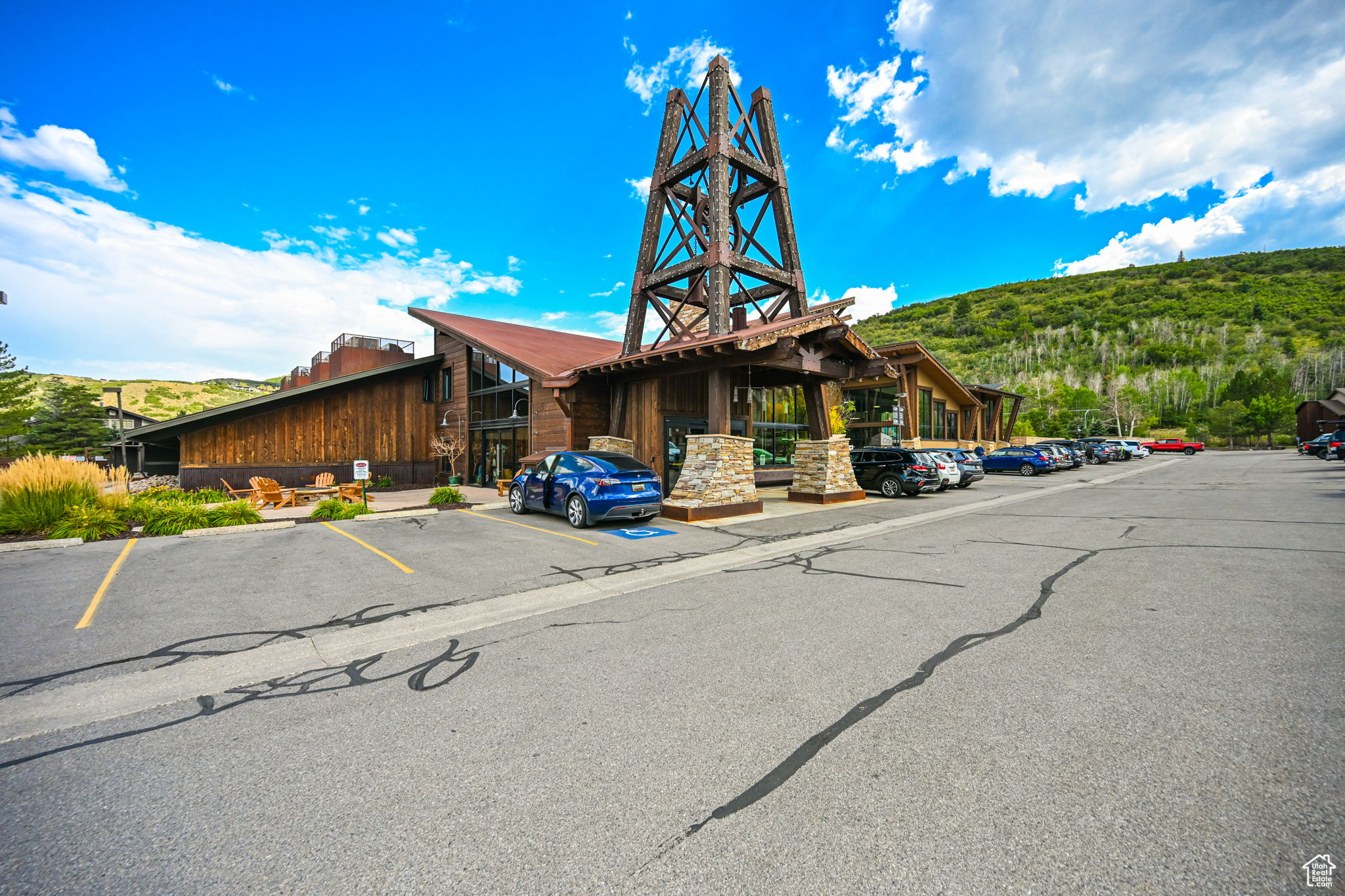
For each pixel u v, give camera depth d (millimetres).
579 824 2287
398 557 7945
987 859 2029
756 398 18547
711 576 6793
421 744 2963
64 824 2332
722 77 13477
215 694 3656
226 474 17969
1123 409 76688
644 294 15086
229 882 2000
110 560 7801
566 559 7801
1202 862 1978
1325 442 29562
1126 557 7285
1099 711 3131
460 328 20469
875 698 3387
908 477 15469
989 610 5113
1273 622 4535
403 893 1938
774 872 2002
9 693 3709
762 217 14727
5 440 33062
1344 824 2143
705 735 2994
